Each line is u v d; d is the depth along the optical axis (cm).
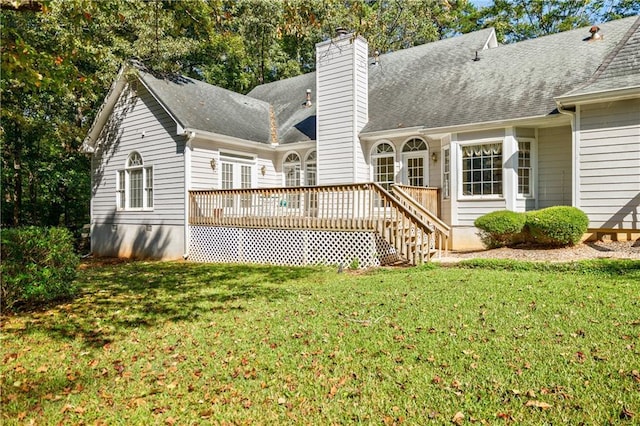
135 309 604
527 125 1010
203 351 418
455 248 1105
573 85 1019
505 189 1031
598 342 380
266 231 1111
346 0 695
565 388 304
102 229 1540
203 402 314
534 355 361
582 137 901
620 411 271
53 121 1673
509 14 2520
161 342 452
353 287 684
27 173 1841
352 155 1295
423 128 1162
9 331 507
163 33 1584
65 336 485
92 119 1906
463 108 1152
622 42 966
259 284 766
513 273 704
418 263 879
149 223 1375
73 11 711
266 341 436
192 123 1252
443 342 402
